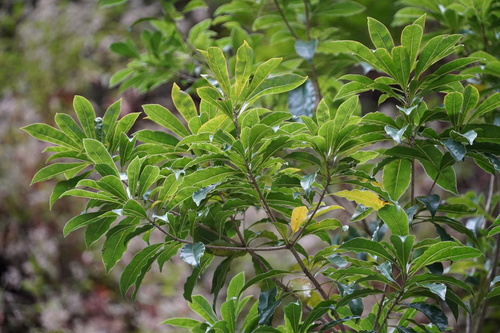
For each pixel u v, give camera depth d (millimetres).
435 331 2441
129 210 2250
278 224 2283
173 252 2334
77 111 2365
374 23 2318
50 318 5895
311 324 2355
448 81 2332
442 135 2326
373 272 2260
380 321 2463
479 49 2801
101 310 5910
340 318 2396
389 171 2432
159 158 2373
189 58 3137
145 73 3145
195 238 2361
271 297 2287
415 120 2400
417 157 2350
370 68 2873
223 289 5730
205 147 2225
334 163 2260
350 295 2254
